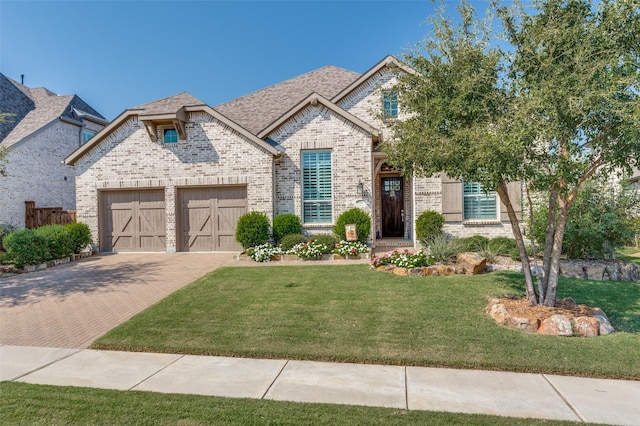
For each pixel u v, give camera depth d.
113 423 3.51
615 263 9.70
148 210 14.41
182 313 6.91
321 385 4.31
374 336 5.66
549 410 3.71
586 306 6.64
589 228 9.80
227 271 10.27
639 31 5.21
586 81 5.05
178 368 4.88
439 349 5.18
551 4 5.64
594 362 4.73
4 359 5.28
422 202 13.84
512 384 4.30
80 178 14.53
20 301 8.20
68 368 4.94
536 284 8.27
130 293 8.62
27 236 11.41
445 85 6.10
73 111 21.38
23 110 21.36
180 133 13.90
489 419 3.51
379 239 15.41
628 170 5.55
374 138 13.88
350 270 9.88
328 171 13.89
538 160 5.54
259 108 16.97
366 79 14.69
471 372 4.64
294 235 12.70
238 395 4.08
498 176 5.38
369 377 4.51
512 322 5.92
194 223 14.27
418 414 3.61
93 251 14.18
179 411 3.71
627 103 4.79
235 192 14.03
